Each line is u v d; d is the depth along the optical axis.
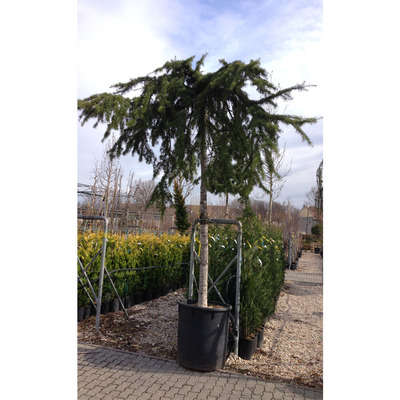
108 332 4.44
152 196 3.54
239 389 3.02
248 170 2.97
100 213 12.33
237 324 3.71
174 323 4.98
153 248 6.80
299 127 2.96
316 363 3.77
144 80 3.49
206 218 3.55
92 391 2.92
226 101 3.42
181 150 3.08
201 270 3.54
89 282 4.75
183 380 3.15
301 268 14.03
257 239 4.67
